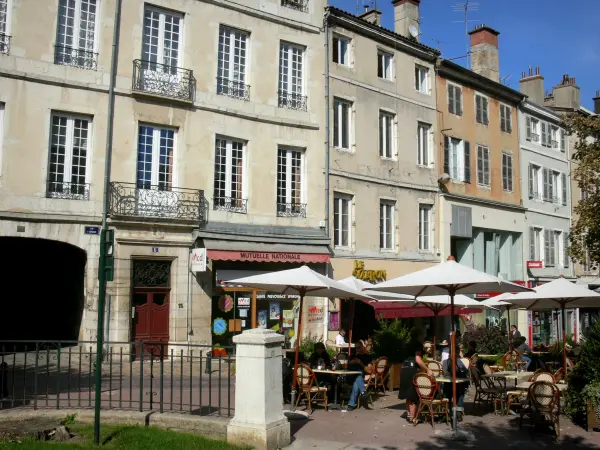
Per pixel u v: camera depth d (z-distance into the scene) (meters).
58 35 16.48
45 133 15.93
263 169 19.62
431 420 10.37
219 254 17.67
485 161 28.53
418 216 24.52
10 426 8.67
